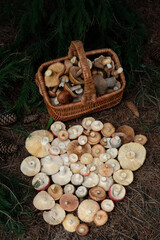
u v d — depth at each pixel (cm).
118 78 126
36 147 117
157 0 159
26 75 126
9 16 135
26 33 129
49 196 109
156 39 150
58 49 126
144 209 111
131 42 128
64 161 117
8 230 106
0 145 118
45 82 116
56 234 107
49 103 113
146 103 133
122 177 111
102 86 117
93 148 119
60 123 123
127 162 115
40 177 112
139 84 137
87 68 105
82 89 118
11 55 131
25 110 130
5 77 122
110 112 131
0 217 104
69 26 123
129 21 133
